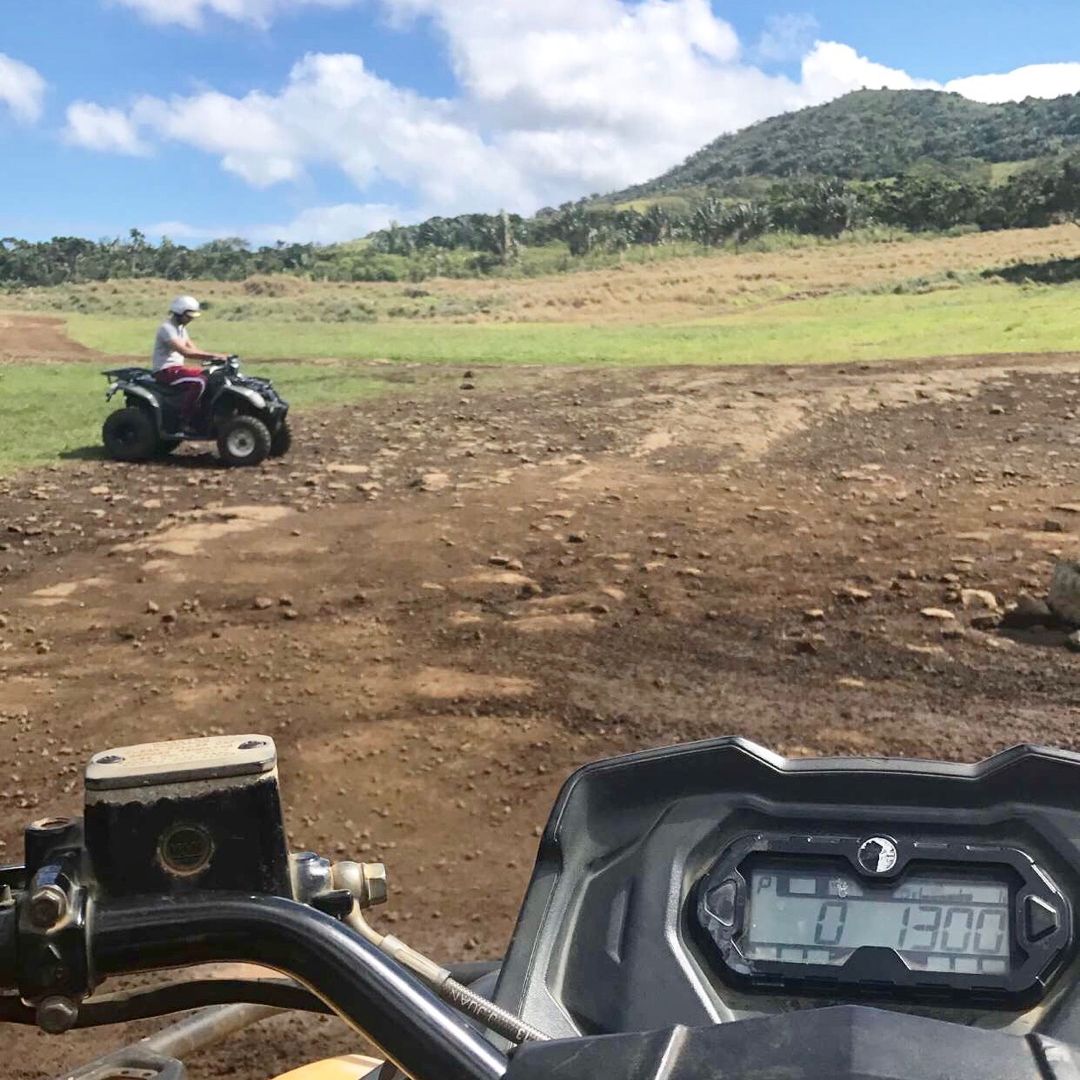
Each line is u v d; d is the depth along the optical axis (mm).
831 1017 1003
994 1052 964
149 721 7324
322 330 44844
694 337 36719
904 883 1641
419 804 6102
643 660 8242
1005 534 11781
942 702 7387
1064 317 34625
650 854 1727
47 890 964
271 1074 3908
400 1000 985
